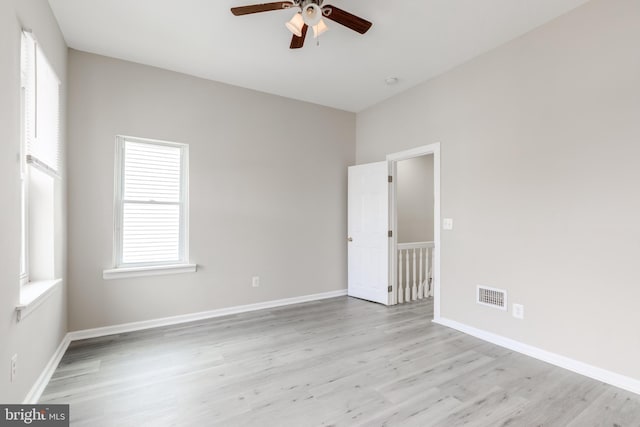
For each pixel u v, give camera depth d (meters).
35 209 2.53
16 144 1.81
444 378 2.36
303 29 2.41
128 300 3.33
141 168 3.47
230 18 2.65
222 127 3.88
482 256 3.18
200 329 3.38
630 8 2.23
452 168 3.49
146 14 2.59
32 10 2.08
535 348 2.73
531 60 2.80
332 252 4.80
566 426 1.83
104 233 3.23
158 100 3.50
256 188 4.12
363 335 3.23
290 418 1.89
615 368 2.28
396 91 4.18
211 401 2.06
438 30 2.81
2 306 1.60
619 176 2.28
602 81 2.37
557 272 2.61
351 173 4.79
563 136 2.58
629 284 2.22
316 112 4.65
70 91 3.08
